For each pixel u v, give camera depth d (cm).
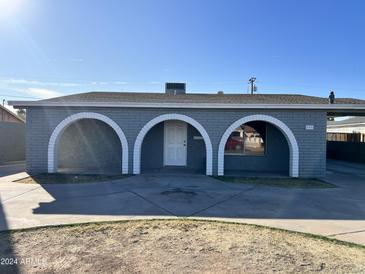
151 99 1357
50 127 1212
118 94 1550
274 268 389
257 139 1355
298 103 1185
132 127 1205
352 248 457
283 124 1185
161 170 1306
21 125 1830
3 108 2134
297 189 934
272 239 491
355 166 1655
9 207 679
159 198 779
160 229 534
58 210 656
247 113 1191
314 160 1181
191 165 1382
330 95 1316
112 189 891
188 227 546
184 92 1825
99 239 485
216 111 1195
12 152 1738
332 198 810
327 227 558
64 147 1398
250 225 562
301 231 533
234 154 1359
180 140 1397
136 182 1010
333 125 2877
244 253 435
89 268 384
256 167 1355
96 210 659
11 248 445
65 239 483
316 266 396
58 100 1213
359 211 677
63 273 370
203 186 954
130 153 1203
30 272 372
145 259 412
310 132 1182
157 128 1388
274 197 811
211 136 1195
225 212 654
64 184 969
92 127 1395
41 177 1098
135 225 554
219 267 390
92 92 1609
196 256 423
